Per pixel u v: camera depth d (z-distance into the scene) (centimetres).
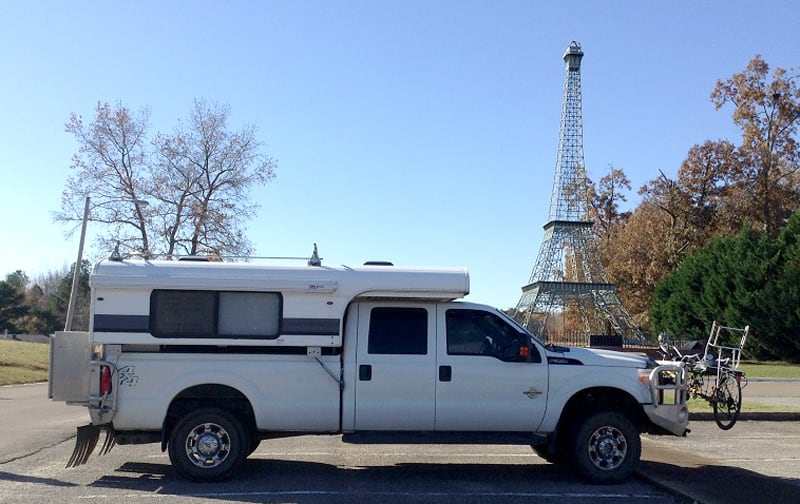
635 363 937
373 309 933
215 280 905
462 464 1033
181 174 4438
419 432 915
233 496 830
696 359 1301
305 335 909
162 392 895
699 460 1061
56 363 895
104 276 898
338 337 912
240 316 913
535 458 1079
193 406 916
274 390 904
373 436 913
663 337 1397
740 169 5434
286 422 905
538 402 912
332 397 906
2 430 1351
